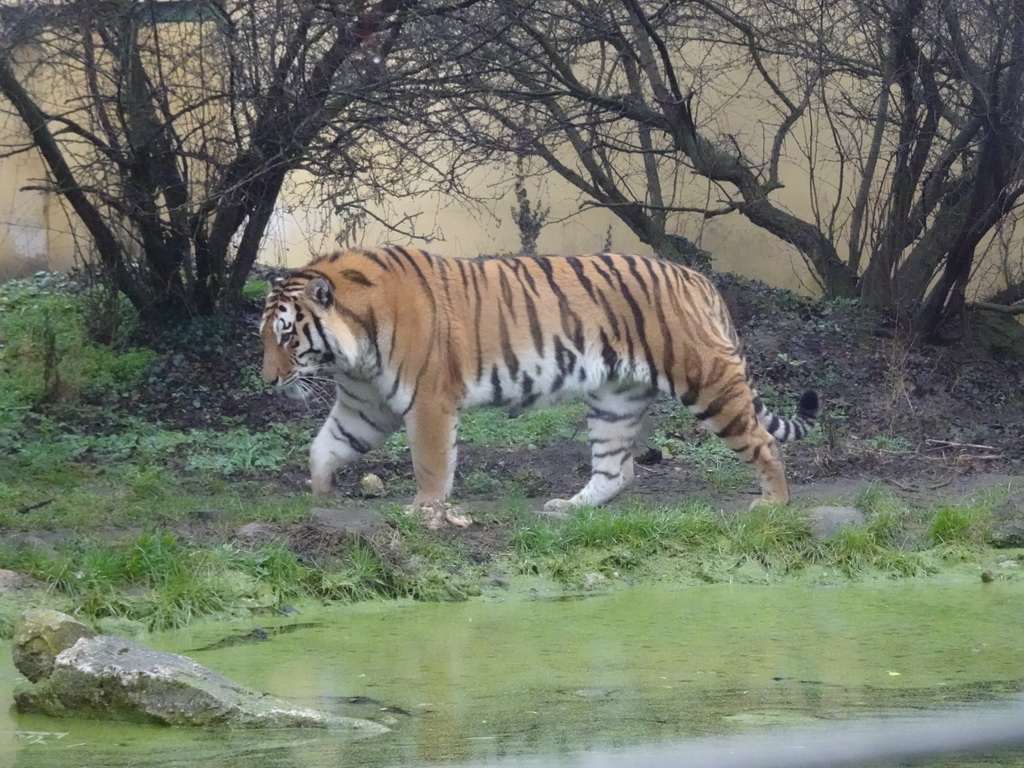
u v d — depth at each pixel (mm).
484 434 15805
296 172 21828
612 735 6082
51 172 17453
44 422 15016
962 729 6195
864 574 11195
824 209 22578
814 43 18734
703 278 12758
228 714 6406
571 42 18453
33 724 6508
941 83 18438
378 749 5867
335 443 12594
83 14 14719
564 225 23344
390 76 15516
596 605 9930
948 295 19594
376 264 11883
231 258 19047
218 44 15273
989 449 15883
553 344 12109
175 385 16719
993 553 11859
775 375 18391
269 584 9727
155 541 9680
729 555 11266
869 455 15492
